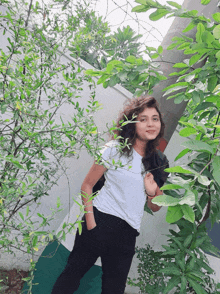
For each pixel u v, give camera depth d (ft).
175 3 5.41
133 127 6.16
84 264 6.01
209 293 8.01
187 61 6.25
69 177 8.06
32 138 3.93
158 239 9.37
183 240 7.66
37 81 4.62
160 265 8.29
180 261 7.04
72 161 8.09
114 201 5.85
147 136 6.13
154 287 7.80
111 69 5.99
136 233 6.09
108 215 5.80
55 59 5.72
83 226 5.92
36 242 3.25
